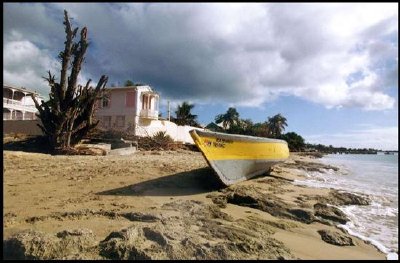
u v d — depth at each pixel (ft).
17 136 86.53
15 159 48.57
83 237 15.47
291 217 26.35
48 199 26.05
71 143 73.36
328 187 47.44
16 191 28.25
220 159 37.58
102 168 42.83
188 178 38.55
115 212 22.22
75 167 43.16
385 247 21.49
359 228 26.14
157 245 15.44
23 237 14.67
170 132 130.21
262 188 38.70
